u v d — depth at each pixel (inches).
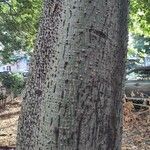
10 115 187.0
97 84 35.1
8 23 247.8
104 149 35.8
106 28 35.6
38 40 36.8
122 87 37.5
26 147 36.1
